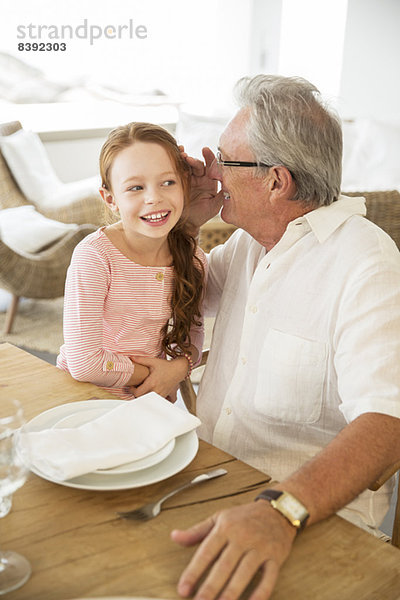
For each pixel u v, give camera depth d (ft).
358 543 2.86
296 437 4.48
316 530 2.93
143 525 2.88
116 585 2.54
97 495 3.07
